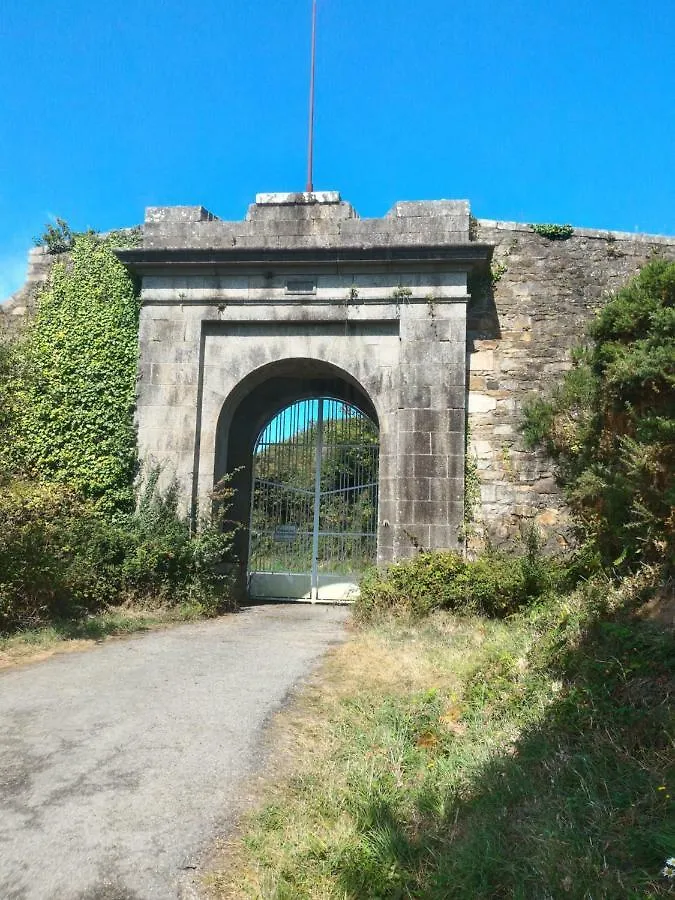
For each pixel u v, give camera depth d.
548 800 3.79
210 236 12.84
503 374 12.41
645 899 2.88
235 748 5.04
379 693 6.30
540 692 5.30
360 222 12.59
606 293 11.87
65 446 12.44
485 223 12.88
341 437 14.80
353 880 3.44
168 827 3.89
